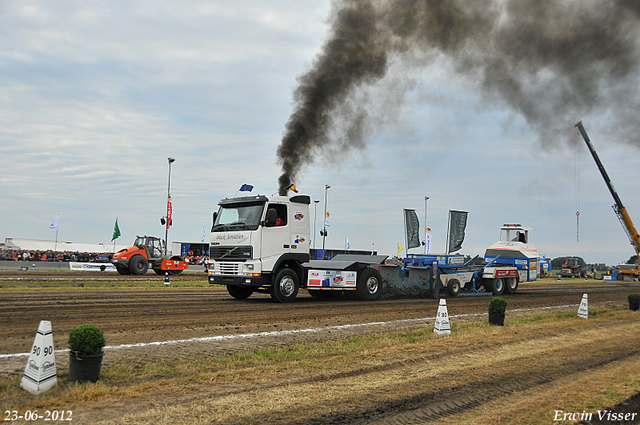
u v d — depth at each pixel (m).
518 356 8.20
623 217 35.81
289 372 6.60
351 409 5.21
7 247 57.16
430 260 20.89
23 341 7.98
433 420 5.02
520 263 24.05
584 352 8.78
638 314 15.04
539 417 5.21
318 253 40.59
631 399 5.96
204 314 12.11
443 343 9.02
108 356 7.13
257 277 14.51
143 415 4.74
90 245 64.50
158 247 32.69
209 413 4.88
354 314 13.10
